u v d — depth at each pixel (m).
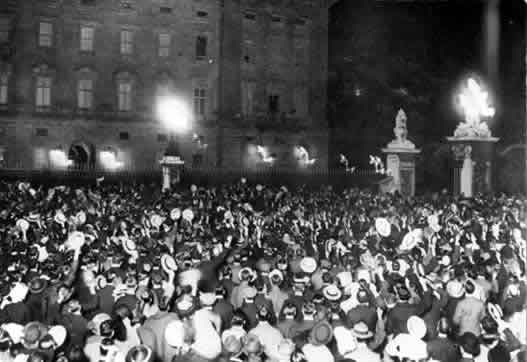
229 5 75.50
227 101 75.56
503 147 77.94
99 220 27.19
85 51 69.81
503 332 11.65
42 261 17.12
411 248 20.20
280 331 12.08
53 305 13.38
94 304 13.98
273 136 77.94
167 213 31.02
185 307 11.73
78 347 10.15
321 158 81.25
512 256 18.03
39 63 67.69
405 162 54.03
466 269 16.14
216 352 10.47
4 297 13.76
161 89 72.75
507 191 72.25
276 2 78.69
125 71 71.06
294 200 40.34
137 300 13.20
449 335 11.59
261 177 62.22
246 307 13.02
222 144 74.44
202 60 74.50
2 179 56.22
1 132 65.94
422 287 14.01
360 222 28.02
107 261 17.05
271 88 79.00
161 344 11.70
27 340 10.19
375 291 15.32
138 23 71.81
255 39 77.94
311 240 23.81
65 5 68.62
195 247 19.59
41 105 68.12
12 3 66.50
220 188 52.50
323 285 14.43
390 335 12.54
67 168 61.81
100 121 69.62
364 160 88.44
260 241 24.67
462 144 49.47
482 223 28.33
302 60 81.00
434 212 32.22
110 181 57.88
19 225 24.11
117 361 10.23
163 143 72.12
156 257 17.31
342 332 10.91
